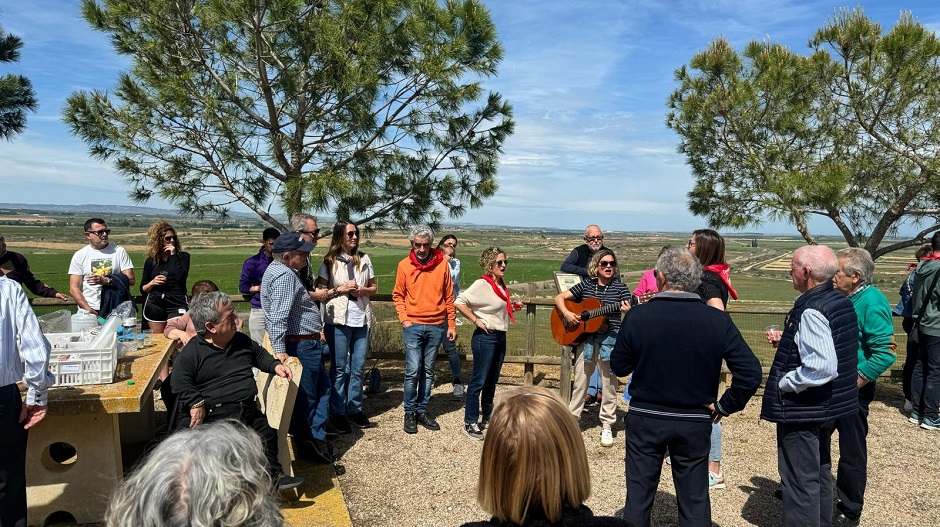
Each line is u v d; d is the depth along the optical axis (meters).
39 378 2.88
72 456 4.50
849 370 3.21
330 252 5.34
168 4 6.14
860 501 3.82
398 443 5.17
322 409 4.70
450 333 5.55
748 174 7.71
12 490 2.88
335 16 6.27
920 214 7.22
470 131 7.48
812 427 3.21
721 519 3.93
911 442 5.44
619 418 6.03
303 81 6.73
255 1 5.84
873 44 6.90
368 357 6.83
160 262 6.07
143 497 1.32
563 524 1.61
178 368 3.61
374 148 7.18
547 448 1.58
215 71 6.83
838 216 7.36
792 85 7.33
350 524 3.69
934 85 6.70
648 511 3.03
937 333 5.66
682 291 3.04
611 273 5.29
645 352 2.99
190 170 6.98
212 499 1.31
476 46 7.00
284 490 3.89
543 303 6.83
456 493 4.22
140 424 4.94
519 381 7.41
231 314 3.71
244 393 3.71
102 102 6.56
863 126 7.21
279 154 6.67
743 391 2.86
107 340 3.68
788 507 3.28
